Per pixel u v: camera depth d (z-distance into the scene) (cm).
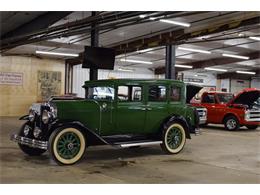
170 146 762
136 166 630
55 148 608
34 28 1184
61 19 1140
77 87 2139
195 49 1747
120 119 706
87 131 639
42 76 1970
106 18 932
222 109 1345
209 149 844
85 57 1114
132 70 2375
